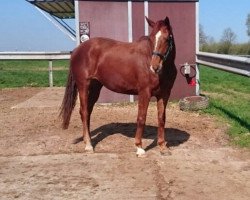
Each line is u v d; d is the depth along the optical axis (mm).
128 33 10391
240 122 8109
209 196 4754
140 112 6164
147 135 7438
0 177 5516
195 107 9422
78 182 5266
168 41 5609
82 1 10219
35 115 9352
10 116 9328
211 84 15648
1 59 15055
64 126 6914
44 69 23250
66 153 6516
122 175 5477
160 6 10367
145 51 6020
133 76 6164
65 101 6875
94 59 6555
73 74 6812
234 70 7539
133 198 4727
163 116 6309
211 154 6312
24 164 6027
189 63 10562
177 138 7219
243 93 13039
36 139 7320
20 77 17797
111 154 6398
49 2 11195
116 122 8461
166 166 5797
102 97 10469
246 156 6203
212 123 8211
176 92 10617
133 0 10289
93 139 7227
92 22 10305
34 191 5016
